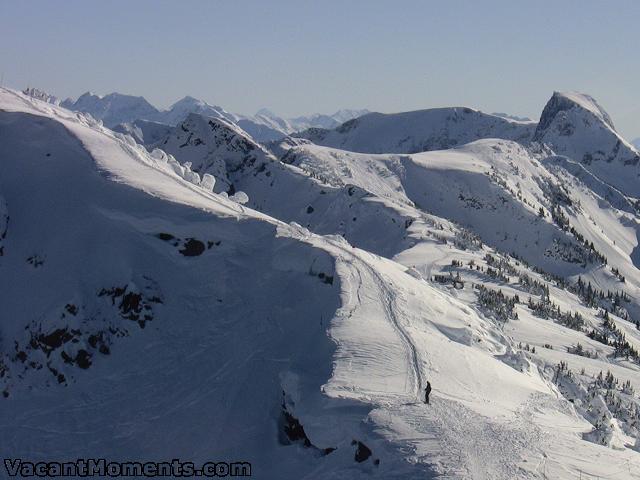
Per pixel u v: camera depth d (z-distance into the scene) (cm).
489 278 16275
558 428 4722
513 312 12719
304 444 4950
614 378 9688
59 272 7362
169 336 6938
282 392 5697
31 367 6781
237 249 7719
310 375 5219
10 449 5875
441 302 7294
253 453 5184
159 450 5653
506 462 3812
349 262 7244
